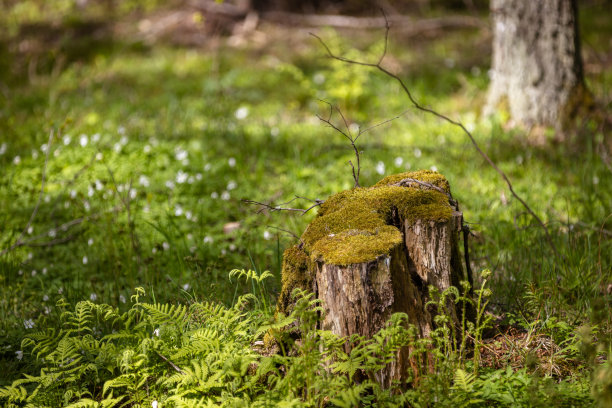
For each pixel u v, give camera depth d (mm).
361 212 3309
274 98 9523
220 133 7832
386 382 2975
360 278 2881
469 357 3271
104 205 5805
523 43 7402
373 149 7098
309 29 13617
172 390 2996
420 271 3211
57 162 6848
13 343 3744
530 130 7430
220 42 13008
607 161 6012
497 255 4676
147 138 7617
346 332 2963
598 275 4074
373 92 9273
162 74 10945
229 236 5266
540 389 2828
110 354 3137
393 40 12562
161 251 5039
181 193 6188
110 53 12250
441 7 14930
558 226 5000
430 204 3305
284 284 3240
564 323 3381
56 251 5297
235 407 2730
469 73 10203
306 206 5742
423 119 8180
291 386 2818
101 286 4605
